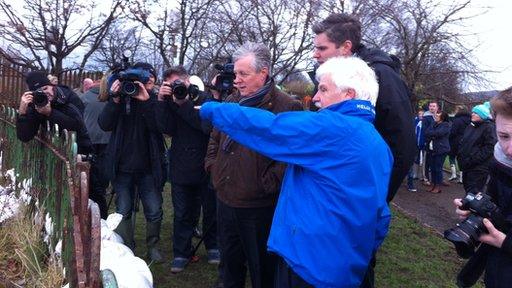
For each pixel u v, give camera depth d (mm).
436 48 11320
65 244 3295
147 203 4582
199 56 10422
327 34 3189
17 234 4145
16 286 3523
